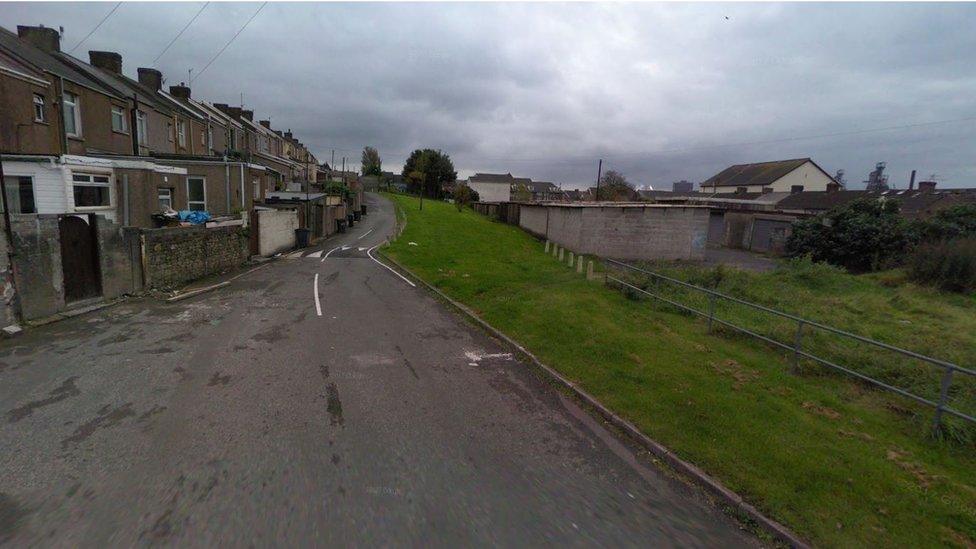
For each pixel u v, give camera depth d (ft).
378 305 41.39
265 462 15.76
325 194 123.44
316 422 18.88
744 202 168.04
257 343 28.99
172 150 93.97
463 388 23.34
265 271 59.57
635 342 29.86
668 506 14.69
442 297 45.68
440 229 117.60
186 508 13.19
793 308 42.70
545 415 20.74
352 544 12.06
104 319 33.76
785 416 20.39
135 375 23.16
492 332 33.37
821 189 213.46
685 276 51.13
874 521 13.82
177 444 16.72
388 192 297.74
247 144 147.13
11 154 46.60
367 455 16.53
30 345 27.53
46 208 49.03
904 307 49.06
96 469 15.02
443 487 14.88
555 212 106.52
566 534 13.01
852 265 82.69
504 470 16.14
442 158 286.46
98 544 11.70
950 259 60.54
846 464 16.70
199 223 58.75
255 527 12.51
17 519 12.56
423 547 12.12
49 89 54.85
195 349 27.43
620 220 87.92
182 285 48.16
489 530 12.96
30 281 31.58
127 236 41.06
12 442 16.61
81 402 20.01
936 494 15.20
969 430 19.29
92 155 61.93
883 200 88.33
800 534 13.33
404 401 21.40
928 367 26.55
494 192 318.04
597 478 16.02
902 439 19.39
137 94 83.15
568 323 33.68
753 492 15.06
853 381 25.84
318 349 28.35
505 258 76.07
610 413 20.56
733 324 35.14
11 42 61.77
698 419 19.79
